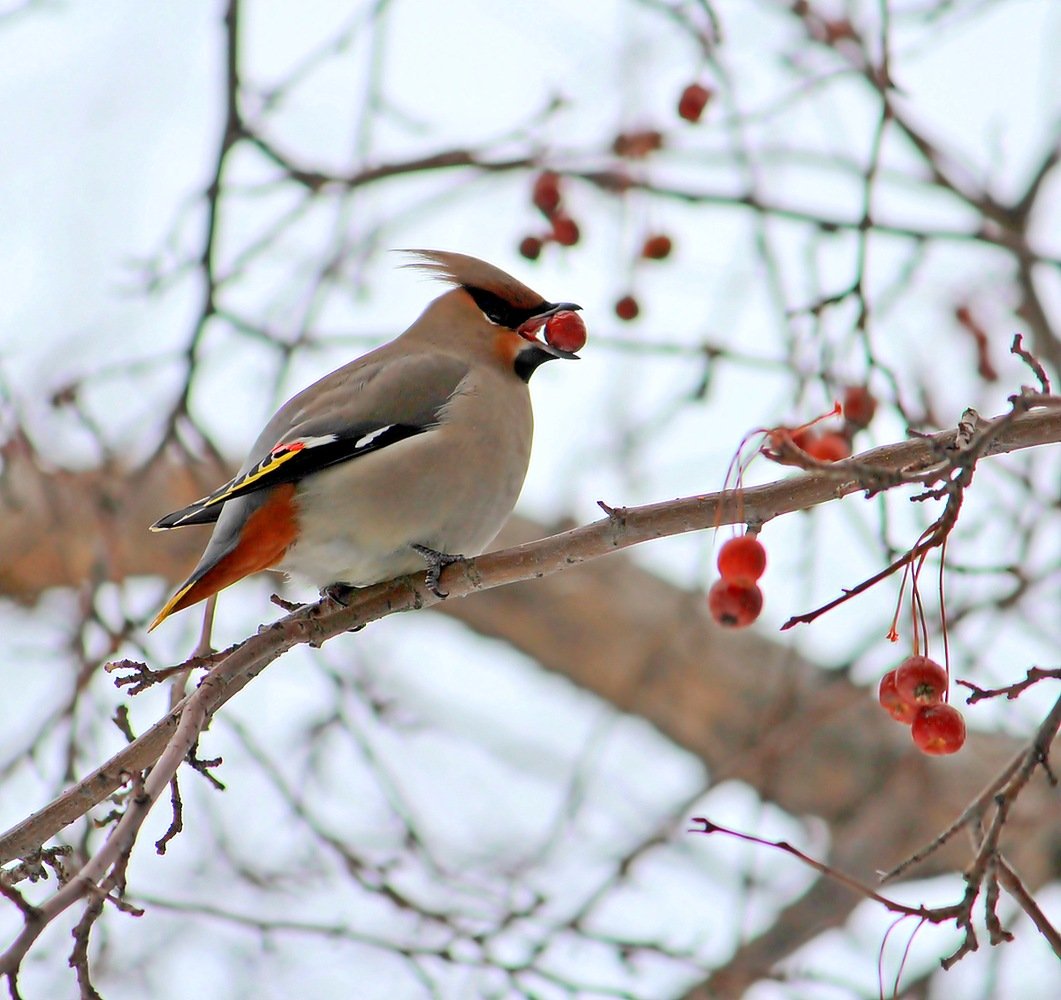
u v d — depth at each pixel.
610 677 14.20
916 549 6.37
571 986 9.80
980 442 6.32
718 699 14.00
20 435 12.21
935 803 13.08
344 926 10.07
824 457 8.47
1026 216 13.17
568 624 14.27
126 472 12.21
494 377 10.09
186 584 8.91
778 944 12.60
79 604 11.70
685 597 12.97
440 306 10.42
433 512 9.44
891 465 7.48
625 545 8.09
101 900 5.87
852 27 12.54
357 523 9.27
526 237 11.92
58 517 12.48
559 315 10.17
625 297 11.77
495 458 9.75
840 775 13.53
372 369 9.96
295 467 9.26
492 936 10.14
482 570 8.73
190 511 9.27
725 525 7.76
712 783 11.95
